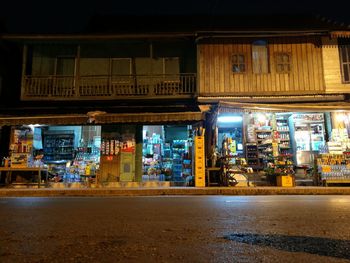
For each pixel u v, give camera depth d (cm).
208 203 806
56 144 1788
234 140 1698
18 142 1575
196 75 1611
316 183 1466
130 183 1556
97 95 1620
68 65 1695
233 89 1599
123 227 450
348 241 357
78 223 487
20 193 1215
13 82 1808
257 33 1586
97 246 340
